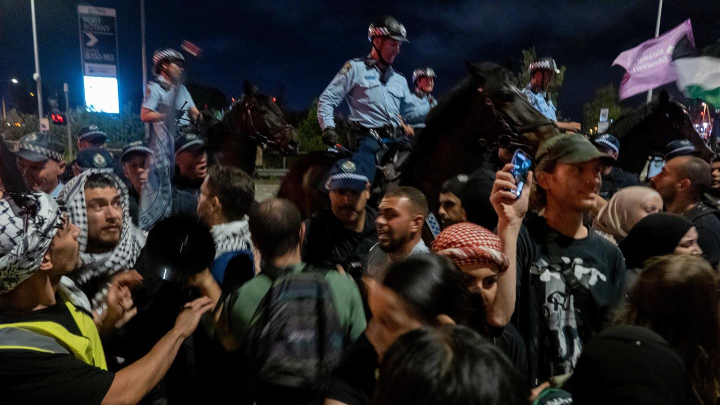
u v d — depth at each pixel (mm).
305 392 1688
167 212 3330
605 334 1394
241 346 1961
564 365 1995
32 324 1577
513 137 3529
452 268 1482
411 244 2533
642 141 5730
